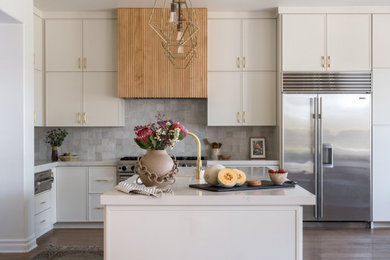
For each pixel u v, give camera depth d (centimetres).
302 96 545
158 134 278
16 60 436
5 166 437
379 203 544
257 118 568
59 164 552
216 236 262
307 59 548
